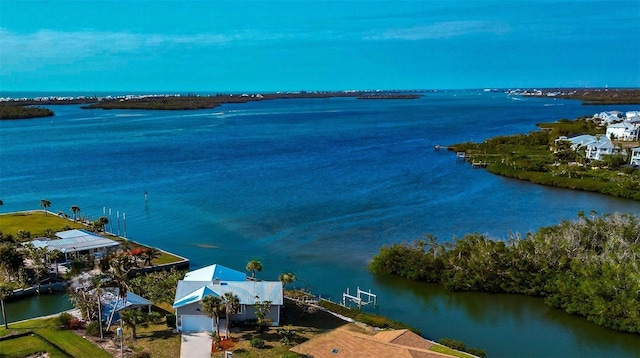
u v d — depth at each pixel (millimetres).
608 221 61781
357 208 88250
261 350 39312
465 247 57656
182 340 41438
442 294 53938
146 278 52531
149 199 95250
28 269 55938
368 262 62594
